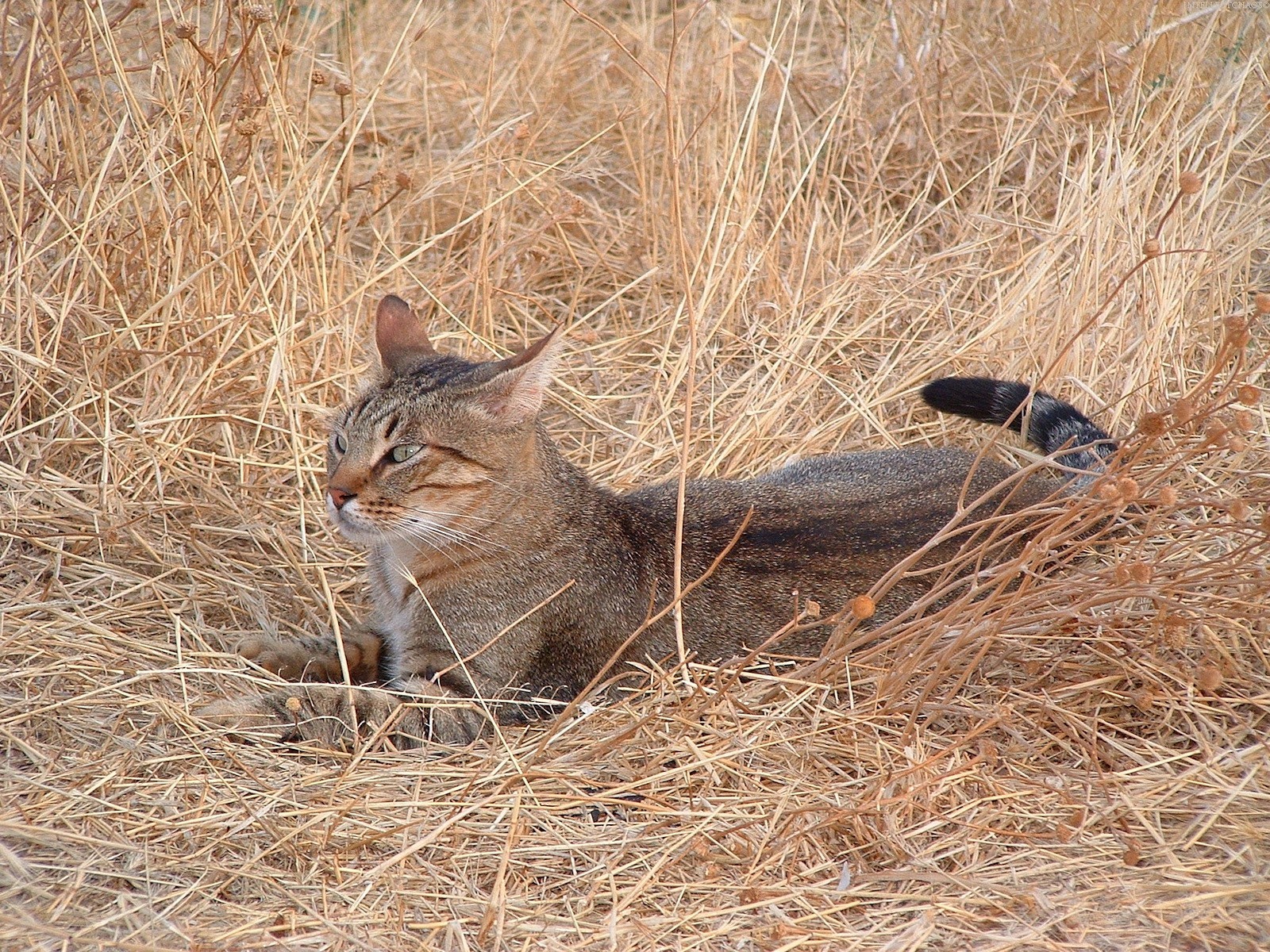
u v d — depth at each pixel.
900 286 12.67
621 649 7.82
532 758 7.52
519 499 8.51
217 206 10.55
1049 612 7.64
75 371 10.30
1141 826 6.95
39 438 9.86
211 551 9.39
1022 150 13.77
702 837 6.87
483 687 8.40
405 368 8.78
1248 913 6.27
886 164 14.06
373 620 9.19
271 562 9.56
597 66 15.09
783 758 7.53
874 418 11.16
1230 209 12.33
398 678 8.51
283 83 11.05
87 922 6.08
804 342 11.72
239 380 10.47
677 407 11.37
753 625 8.61
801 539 8.73
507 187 13.31
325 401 10.83
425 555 8.53
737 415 11.10
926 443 11.37
